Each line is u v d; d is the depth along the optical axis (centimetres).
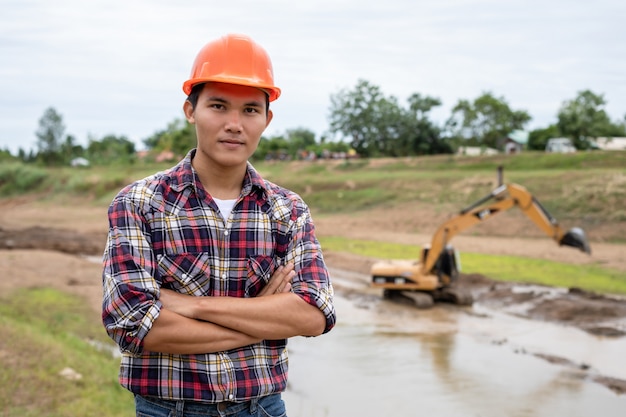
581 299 1716
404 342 1341
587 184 3431
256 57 243
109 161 8231
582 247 1647
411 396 974
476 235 3109
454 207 3803
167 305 230
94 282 1938
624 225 2895
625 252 2516
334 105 8044
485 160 4881
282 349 246
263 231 243
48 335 1023
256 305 233
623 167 4062
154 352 230
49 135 9381
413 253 2758
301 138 9462
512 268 2239
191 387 228
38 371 752
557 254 2527
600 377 1068
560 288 1888
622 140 6631
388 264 1859
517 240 2925
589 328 1446
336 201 4453
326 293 246
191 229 236
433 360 1190
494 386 1027
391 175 4747
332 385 1034
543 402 945
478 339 1364
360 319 1594
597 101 6281
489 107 7262
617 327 1448
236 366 233
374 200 4297
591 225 2986
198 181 239
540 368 1133
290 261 247
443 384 1039
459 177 4297
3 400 645
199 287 234
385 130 7806
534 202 1708
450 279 1809
